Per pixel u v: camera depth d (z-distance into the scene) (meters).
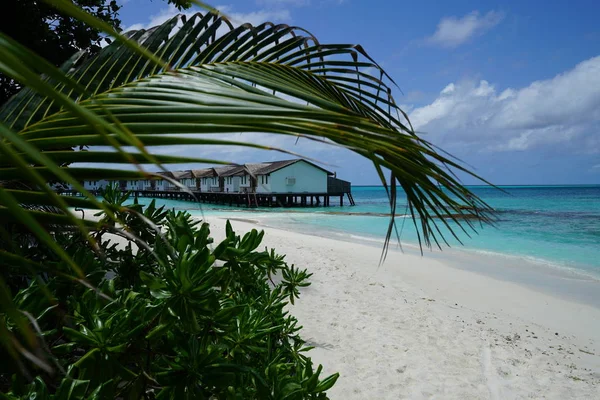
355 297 9.48
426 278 12.77
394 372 5.93
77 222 0.40
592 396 5.76
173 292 1.35
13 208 0.35
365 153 0.72
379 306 8.98
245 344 1.97
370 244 21.36
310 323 7.49
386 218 37.75
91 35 5.44
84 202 0.62
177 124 0.69
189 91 1.05
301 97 1.10
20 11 4.66
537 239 24.48
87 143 0.67
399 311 8.76
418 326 7.93
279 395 1.92
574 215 42.22
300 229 28.36
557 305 10.87
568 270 15.67
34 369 1.28
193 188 75.75
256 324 2.01
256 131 0.69
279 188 56.69
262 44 1.52
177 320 1.45
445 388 5.66
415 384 5.68
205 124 0.69
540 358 6.96
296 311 8.06
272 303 2.97
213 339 1.65
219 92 0.99
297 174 57.66
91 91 1.32
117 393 1.55
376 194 140.25
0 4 4.51
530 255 18.98
